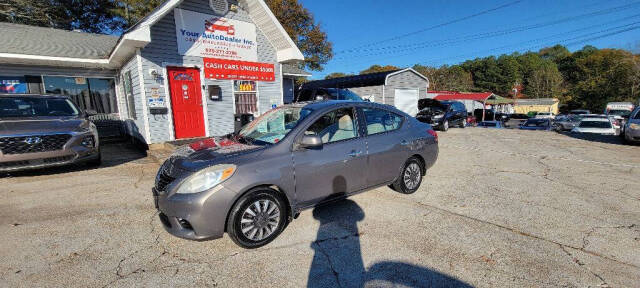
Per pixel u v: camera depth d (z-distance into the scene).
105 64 9.47
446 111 14.55
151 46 7.62
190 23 8.21
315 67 27.05
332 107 3.66
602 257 2.79
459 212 3.87
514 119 34.97
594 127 16.83
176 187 2.76
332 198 3.52
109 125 10.89
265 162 2.97
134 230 3.38
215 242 3.09
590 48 71.25
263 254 2.85
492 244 3.03
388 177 4.13
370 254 2.85
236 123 8.11
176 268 2.63
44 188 4.87
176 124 8.25
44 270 2.60
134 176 5.63
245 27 9.35
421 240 3.11
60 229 3.40
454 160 7.21
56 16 19.47
